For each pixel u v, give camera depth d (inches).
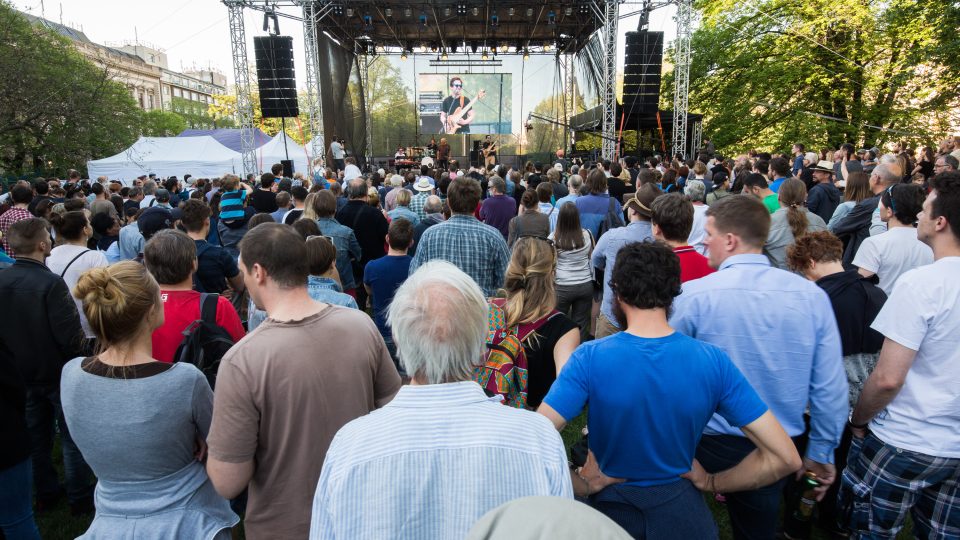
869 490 78.2
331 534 39.3
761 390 71.8
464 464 40.0
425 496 39.4
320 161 464.1
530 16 651.5
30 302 107.2
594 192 200.5
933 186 71.9
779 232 137.6
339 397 65.0
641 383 58.8
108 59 1985.7
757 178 171.3
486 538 29.0
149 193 292.7
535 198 187.5
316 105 565.3
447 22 673.0
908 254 108.3
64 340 109.6
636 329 61.9
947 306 68.9
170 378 66.1
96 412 63.7
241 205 204.2
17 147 836.0
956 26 598.5
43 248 111.7
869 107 712.4
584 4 593.0
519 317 87.7
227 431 61.5
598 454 62.4
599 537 27.5
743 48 785.6
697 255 103.4
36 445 118.0
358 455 40.3
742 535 75.9
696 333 74.4
